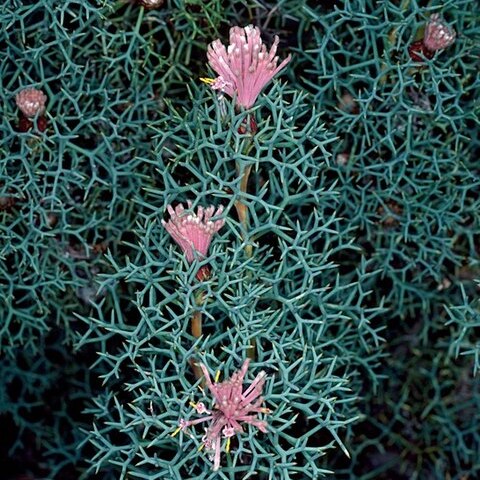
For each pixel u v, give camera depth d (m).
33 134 0.65
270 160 0.62
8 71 0.66
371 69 0.67
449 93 0.67
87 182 0.67
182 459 0.60
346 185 0.67
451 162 0.67
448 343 0.70
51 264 0.67
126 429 0.61
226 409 0.58
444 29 0.64
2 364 0.70
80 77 0.66
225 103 0.61
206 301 0.61
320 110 0.67
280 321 0.64
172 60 0.66
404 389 0.71
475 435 0.71
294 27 0.68
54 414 0.71
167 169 0.63
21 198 0.66
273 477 0.60
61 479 0.72
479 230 0.68
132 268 0.62
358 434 0.71
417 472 0.72
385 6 0.65
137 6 0.66
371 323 0.70
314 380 0.61
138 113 0.67
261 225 0.62
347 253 0.69
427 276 0.70
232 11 0.67
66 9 0.64
